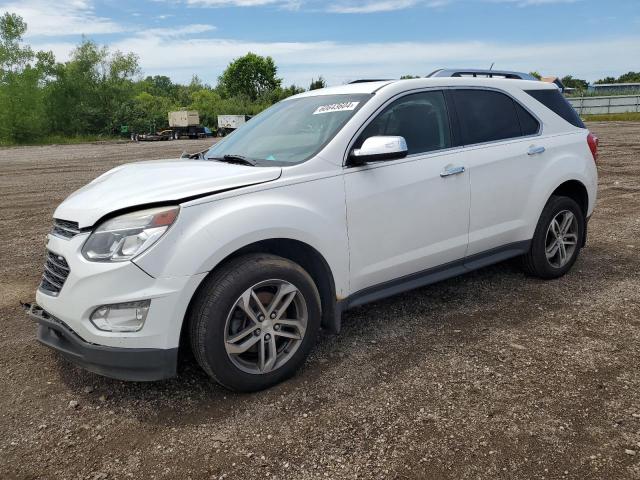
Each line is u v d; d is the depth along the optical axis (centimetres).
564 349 360
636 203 855
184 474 248
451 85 425
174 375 293
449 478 240
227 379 301
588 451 255
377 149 334
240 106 7225
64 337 304
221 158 391
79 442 275
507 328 396
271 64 9775
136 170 361
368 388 318
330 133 359
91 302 281
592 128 2908
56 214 325
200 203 293
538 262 480
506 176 437
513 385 316
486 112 442
